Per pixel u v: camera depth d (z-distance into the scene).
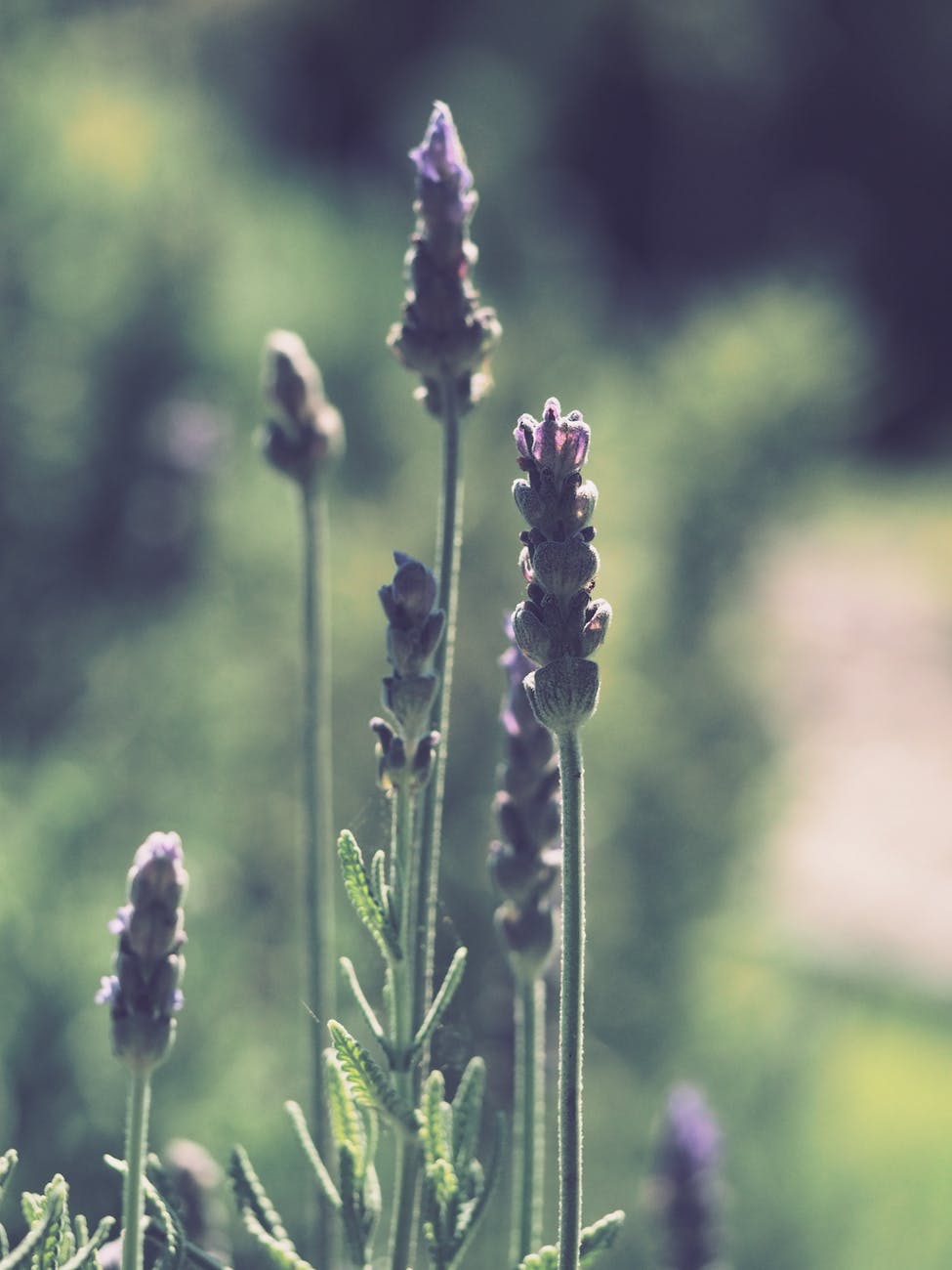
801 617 6.17
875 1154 2.62
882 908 4.13
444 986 0.66
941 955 3.88
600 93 8.98
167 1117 1.31
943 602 6.54
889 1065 3.25
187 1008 1.39
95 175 2.23
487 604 1.89
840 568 6.91
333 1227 0.72
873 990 3.61
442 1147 0.66
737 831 2.11
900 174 10.08
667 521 2.24
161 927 0.65
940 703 5.54
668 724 2.10
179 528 2.04
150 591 2.04
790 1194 1.81
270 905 1.82
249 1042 1.46
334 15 6.86
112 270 2.26
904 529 7.64
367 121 6.98
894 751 5.14
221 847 1.71
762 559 2.36
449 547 0.71
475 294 0.71
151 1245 0.68
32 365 2.12
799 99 9.77
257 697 1.90
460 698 1.86
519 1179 0.70
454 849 1.80
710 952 2.12
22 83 2.18
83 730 1.86
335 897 1.52
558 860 0.70
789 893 4.07
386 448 2.26
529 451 0.63
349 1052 0.65
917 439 9.45
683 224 9.69
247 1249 0.83
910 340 9.80
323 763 0.77
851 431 2.49
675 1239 0.92
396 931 0.66
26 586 2.03
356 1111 0.67
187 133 2.60
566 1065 0.62
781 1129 1.89
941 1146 2.83
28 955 1.26
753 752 2.15
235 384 2.37
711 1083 1.92
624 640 2.06
